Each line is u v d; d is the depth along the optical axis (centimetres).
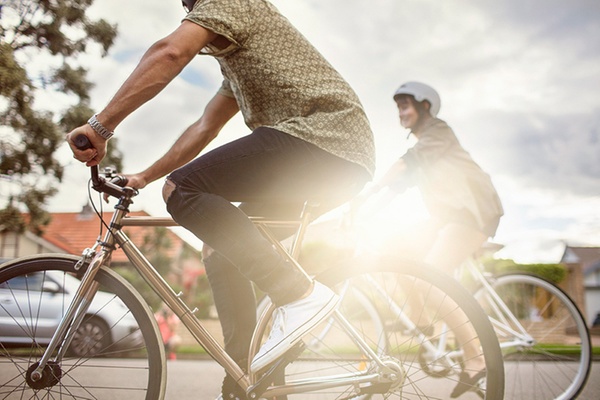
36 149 1382
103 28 1478
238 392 209
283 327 196
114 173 215
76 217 2600
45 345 209
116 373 332
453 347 299
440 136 314
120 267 1300
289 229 212
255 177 189
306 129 189
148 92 180
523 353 320
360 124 198
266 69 192
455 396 279
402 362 225
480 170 318
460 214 307
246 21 189
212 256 228
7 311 209
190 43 182
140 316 205
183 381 421
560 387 312
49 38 1441
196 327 207
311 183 194
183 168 192
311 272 251
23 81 1330
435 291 258
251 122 203
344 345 233
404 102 326
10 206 1394
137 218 206
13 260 209
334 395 273
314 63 199
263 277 193
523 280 326
